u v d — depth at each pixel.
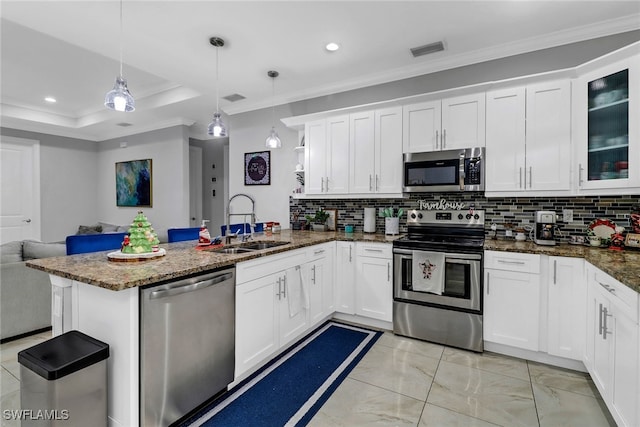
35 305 2.89
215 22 2.44
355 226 3.75
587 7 2.25
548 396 2.00
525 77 2.52
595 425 1.74
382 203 3.57
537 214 2.57
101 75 3.97
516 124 2.61
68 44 3.18
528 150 2.56
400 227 3.44
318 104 3.87
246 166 4.47
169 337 1.62
